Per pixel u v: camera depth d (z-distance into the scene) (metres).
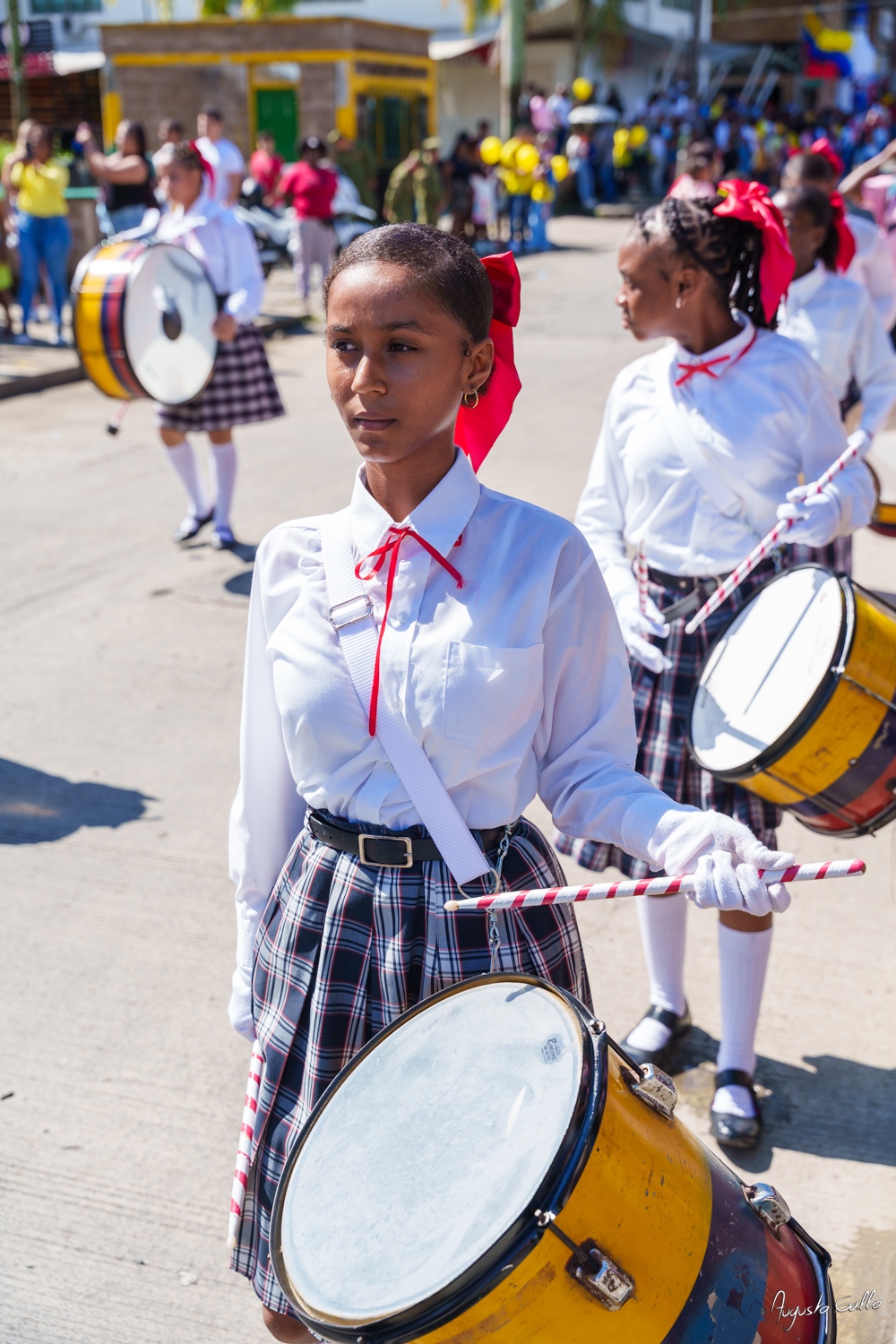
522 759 1.61
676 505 2.60
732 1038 2.67
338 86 18.78
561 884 1.72
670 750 2.61
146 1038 2.99
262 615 1.70
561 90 24.34
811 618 2.40
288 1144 1.65
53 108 25.47
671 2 30.94
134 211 10.77
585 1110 1.30
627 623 2.56
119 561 6.21
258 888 1.84
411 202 16.03
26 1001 3.12
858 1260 2.32
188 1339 2.23
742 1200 1.44
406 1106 1.44
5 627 5.42
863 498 2.60
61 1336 2.23
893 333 5.91
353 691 1.59
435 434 1.53
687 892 1.44
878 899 3.49
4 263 11.40
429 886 1.59
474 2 25.36
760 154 25.66
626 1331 1.28
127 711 4.68
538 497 6.88
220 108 19.58
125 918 3.46
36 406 9.48
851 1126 2.66
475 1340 1.24
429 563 1.57
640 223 2.53
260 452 8.11
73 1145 2.67
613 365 10.40
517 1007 1.49
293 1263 1.35
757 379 2.53
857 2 34.62
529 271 15.95
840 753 2.29
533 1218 1.24
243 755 1.80
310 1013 1.65
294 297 14.20
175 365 5.89
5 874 3.66
